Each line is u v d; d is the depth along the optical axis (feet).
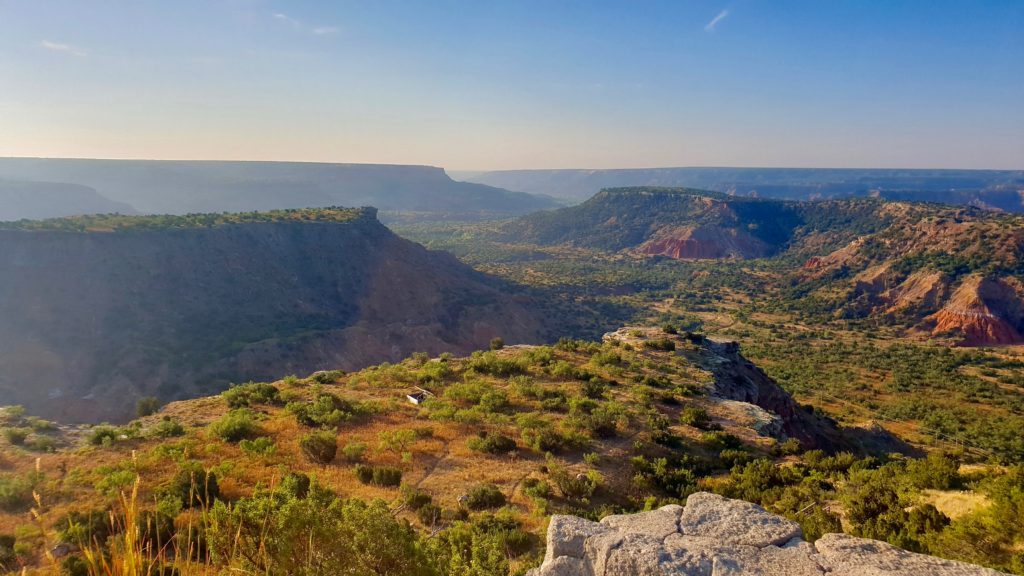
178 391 276.41
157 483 72.28
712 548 21.88
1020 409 265.34
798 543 22.07
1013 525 41.63
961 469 77.46
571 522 25.40
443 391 141.79
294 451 92.22
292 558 24.30
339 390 144.25
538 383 147.13
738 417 132.67
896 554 20.58
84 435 103.45
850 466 98.89
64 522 58.18
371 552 24.93
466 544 56.95
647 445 106.32
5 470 78.28
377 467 84.64
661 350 195.42
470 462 93.81
